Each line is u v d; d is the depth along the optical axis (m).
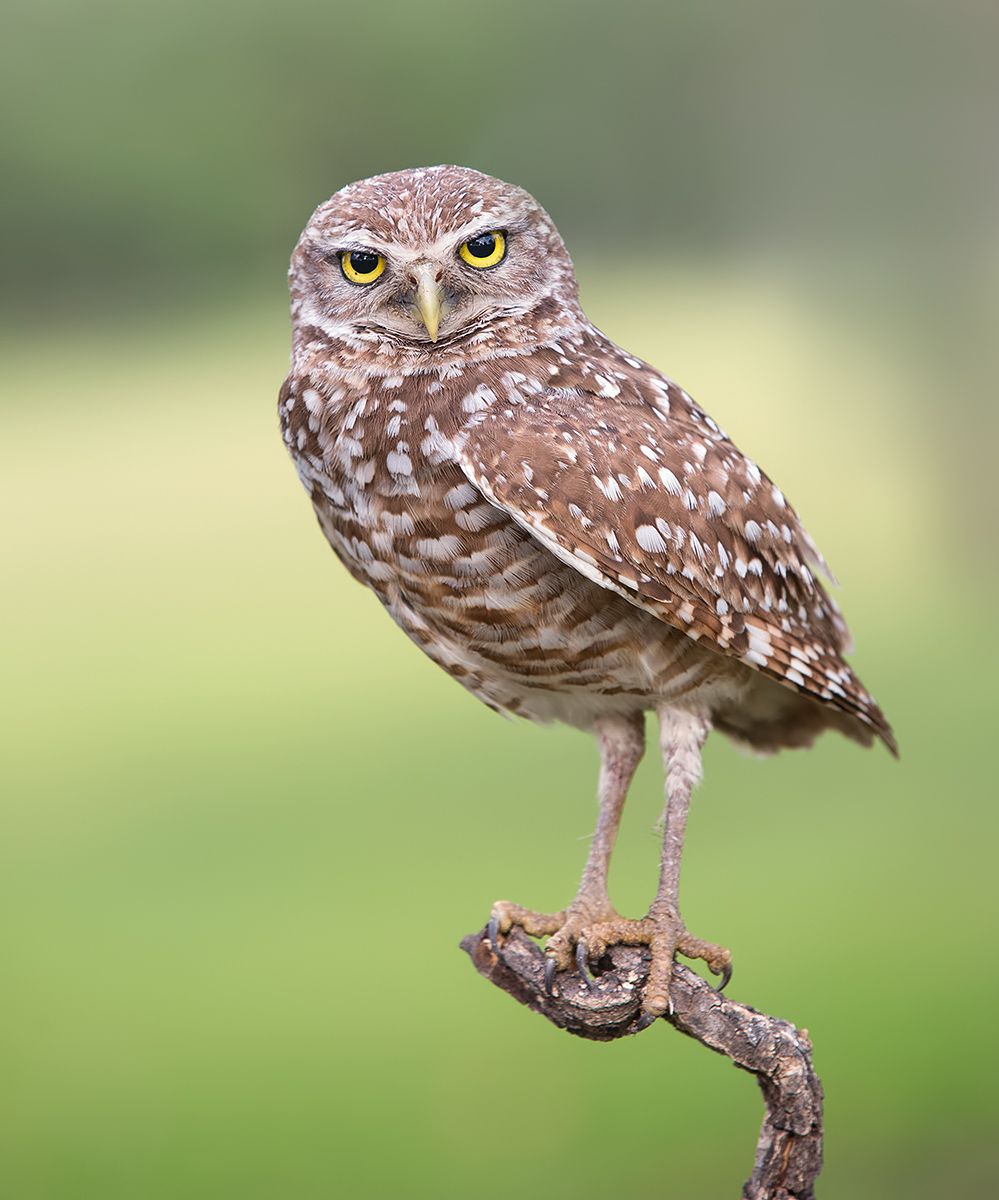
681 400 6.10
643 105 24.73
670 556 5.67
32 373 29.33
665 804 5.86
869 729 6.47
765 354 22.19
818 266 19.77
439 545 5.73
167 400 28.97
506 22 24.80
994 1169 8.50
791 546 6.09
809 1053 5.10
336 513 5.97
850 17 18.59
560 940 5.51
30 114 26.11
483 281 5.83
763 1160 5.10
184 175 26.61
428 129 25.52
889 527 18.22
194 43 25.22
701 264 24.59
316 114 25.66
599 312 25.39
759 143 22.28
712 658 5.92
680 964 5.36
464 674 6.18
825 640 6.26
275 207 26.83
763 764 13.77
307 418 5.91
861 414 19.56
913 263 17.67
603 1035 5.37
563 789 12.80
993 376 17.20
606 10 24.58
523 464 5.56
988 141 17.44
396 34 24.84
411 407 5.73
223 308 28.70
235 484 24.86
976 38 17.52
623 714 6.19
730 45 23.19
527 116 25.39
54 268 28.48
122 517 23.38
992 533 17.17
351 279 5.87
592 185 25.30
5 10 25.25
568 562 5.52
